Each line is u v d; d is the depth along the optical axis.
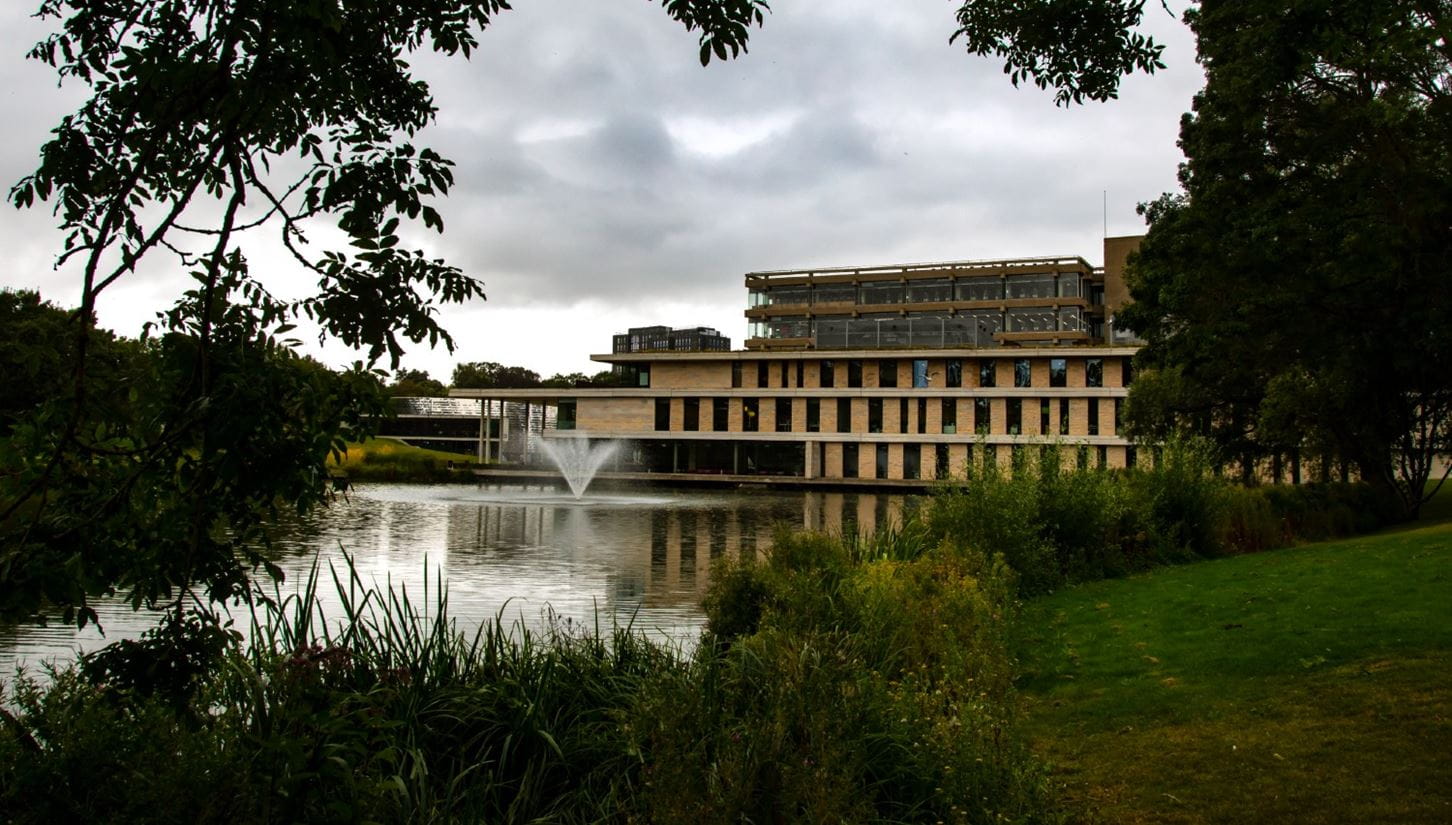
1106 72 8.02
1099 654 10.84
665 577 18.22
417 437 94.94
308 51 3.39
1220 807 5.98
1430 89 16.62
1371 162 17.47
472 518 32.03
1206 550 20.83
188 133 3.69
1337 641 9.72
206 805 3.94
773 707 5.54
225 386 3.25
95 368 3.42
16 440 3.29
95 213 3.70
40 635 11.20
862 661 7.25
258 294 3.69
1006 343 80.38
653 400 75.25
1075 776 6.85
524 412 94.19
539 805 6.26
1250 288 19.83
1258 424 29.78
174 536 3.47
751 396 72.88
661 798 4.66
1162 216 31.05
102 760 4.08
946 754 5.52
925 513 18.09
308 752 4.01
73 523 3.25
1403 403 26.48
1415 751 6.49
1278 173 19.55
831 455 72.00
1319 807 5.80
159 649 3.55
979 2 7.95
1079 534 18.06
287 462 3.38
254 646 6.59
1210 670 9.38
